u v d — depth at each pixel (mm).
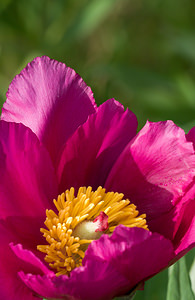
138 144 482
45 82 485
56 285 431
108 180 489
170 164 479
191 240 449
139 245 430
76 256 468
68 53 824
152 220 483
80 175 490
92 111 490
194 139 480
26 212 471
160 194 483
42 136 481
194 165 474
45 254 471
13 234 463
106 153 493
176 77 830
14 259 452
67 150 483
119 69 833
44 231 470
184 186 478
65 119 487
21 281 448
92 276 428
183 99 821
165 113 811
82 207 473
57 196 482
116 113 486
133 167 486
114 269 428
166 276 506
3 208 461
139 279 441
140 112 757
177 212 475
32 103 482
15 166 465
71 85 488
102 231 470
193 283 504
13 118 481
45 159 475
